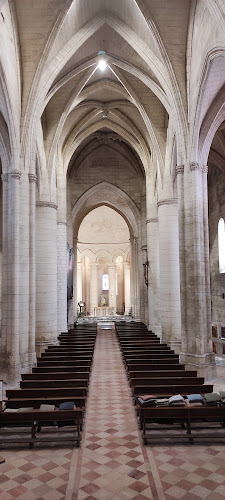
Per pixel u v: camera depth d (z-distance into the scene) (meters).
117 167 35.81
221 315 25.77
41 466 7.41
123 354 17.81
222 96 15.07
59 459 7.71
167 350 17.22
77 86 21.05
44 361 15.41
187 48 15.97
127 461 7.57
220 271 26.11
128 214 40.59
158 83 18.88
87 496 6.31
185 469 7.21
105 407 11.11
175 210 21.56
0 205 22.72
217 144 23.34
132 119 26.52
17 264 15.27
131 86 21.50
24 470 7.27
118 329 27.34
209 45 13.30
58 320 25.62
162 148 21.83
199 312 15.14
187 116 16.34
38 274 20.78
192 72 15.67
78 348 18.34
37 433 8.92
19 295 15.35
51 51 16.30
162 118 21.80
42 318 20.48
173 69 16.34
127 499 6.21
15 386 14.23
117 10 17.34
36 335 20.39
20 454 7.96
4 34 13.61
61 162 26.20
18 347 15.00
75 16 16.41
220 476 6.93
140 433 9.02
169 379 10.90
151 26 15.60
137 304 40.03
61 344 19.91
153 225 26.77
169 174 21.48
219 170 25.78
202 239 15.78
